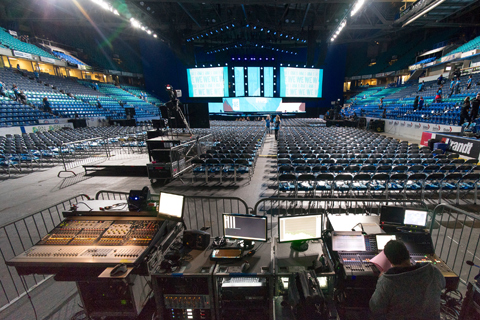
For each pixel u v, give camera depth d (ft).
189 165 30.09
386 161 24.90
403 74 98.84
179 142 27.58
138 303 9.82
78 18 76.95
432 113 52.65
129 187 25.95
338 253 9.76
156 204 11.37
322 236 10.57
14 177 30.60
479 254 12.97
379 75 107.86
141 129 56.54
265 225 9.78
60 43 95.55
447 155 27.12
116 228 10.26
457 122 44.60
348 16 60.03
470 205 19.52
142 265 9.00
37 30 90.43
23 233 16.70
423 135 43.62
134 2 63.05
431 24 75.87
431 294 6.07
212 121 91.40
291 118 105.91
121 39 111.96
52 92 74.02
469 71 64.54
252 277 9.29
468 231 15.31
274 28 81.87
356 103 109.50
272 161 35.99
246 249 10.12
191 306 9.33
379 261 8.29
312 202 20.71
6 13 77.46
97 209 11.46
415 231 10.39
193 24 93.91
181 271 8.94
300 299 7.75
